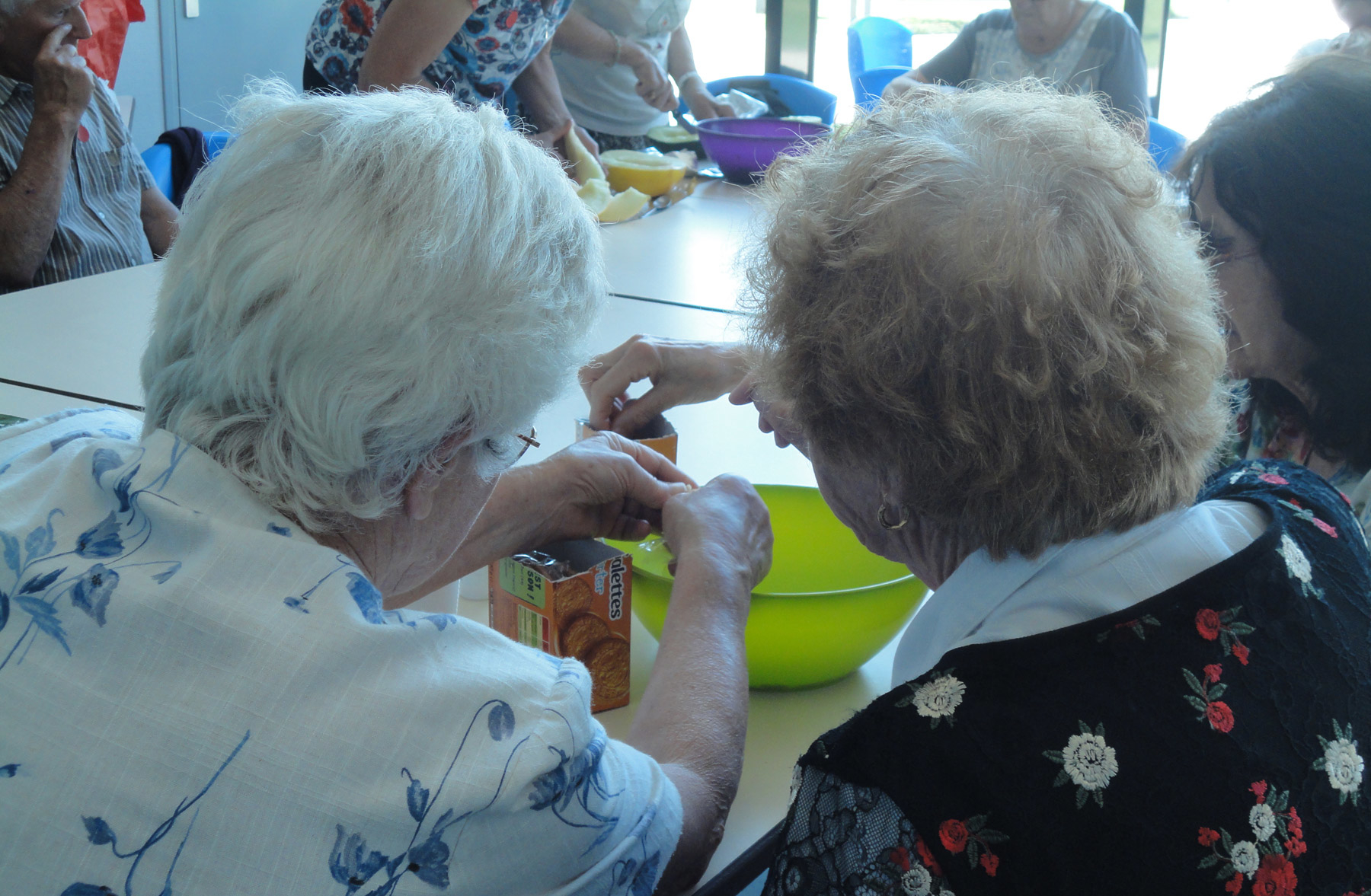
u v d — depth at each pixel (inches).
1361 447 40.3
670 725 27.5
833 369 24.2
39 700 19.1
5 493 22.0
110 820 18.6
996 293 21.9
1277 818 22.3
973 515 24.1
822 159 26.1
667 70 128.1
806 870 22.4
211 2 165.2
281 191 21.0
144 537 21.2
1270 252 37.9
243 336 20.7
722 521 34.0
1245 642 23.3
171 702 19.2
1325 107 36.5
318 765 19.1
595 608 32.2
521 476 36.1
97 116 82.5
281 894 18.7
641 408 47.9
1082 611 23.8
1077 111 25.3
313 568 20.9
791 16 188.4
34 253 75.8
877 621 32.9
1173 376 22.9
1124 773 21.5
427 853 19.6
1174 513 24.9
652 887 23.4
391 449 21.8
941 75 130.5
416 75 86.2
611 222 91.1
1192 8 256.2
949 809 21.5
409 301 20.6
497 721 20.8
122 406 52.3
